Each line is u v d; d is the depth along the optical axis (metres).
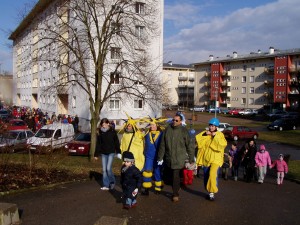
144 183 8.28
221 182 12.57
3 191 8.36
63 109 44.66
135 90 20.17
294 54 68.44
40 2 18.89
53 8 20.25
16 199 7.98
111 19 18.56
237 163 13.41
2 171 9.75
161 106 22.17
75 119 31.77
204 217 6.91
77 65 21.08
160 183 8.42
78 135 23.36
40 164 11.29
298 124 49.88
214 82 85.31
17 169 10.64
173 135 7.64
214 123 8.05
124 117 38.06
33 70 58.31
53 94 20.52
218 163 8.00
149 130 8.45
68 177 10.64
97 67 18.33
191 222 6.56
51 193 8.62
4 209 6.00
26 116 35.81
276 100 71.25
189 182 9.92
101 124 8.89
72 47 18.69
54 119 31.77
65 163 15.04
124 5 18.84
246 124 53.50
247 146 13.11
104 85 32.31
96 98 18.36
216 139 7.91
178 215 6.96
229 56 90.00
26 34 28.97
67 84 20.25
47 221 6.45
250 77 77.75
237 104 80.56
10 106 47.47
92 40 18.47
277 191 10.73
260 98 75.75
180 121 7.68
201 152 8.20
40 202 7.75
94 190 9.03
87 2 17.83
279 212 7.63
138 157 8.15
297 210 7.90
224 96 83.62
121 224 5.32
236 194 9.48
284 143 33.69
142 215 6.89
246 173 13.05
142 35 22.11
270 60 73.50
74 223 6.36
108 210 7.20
